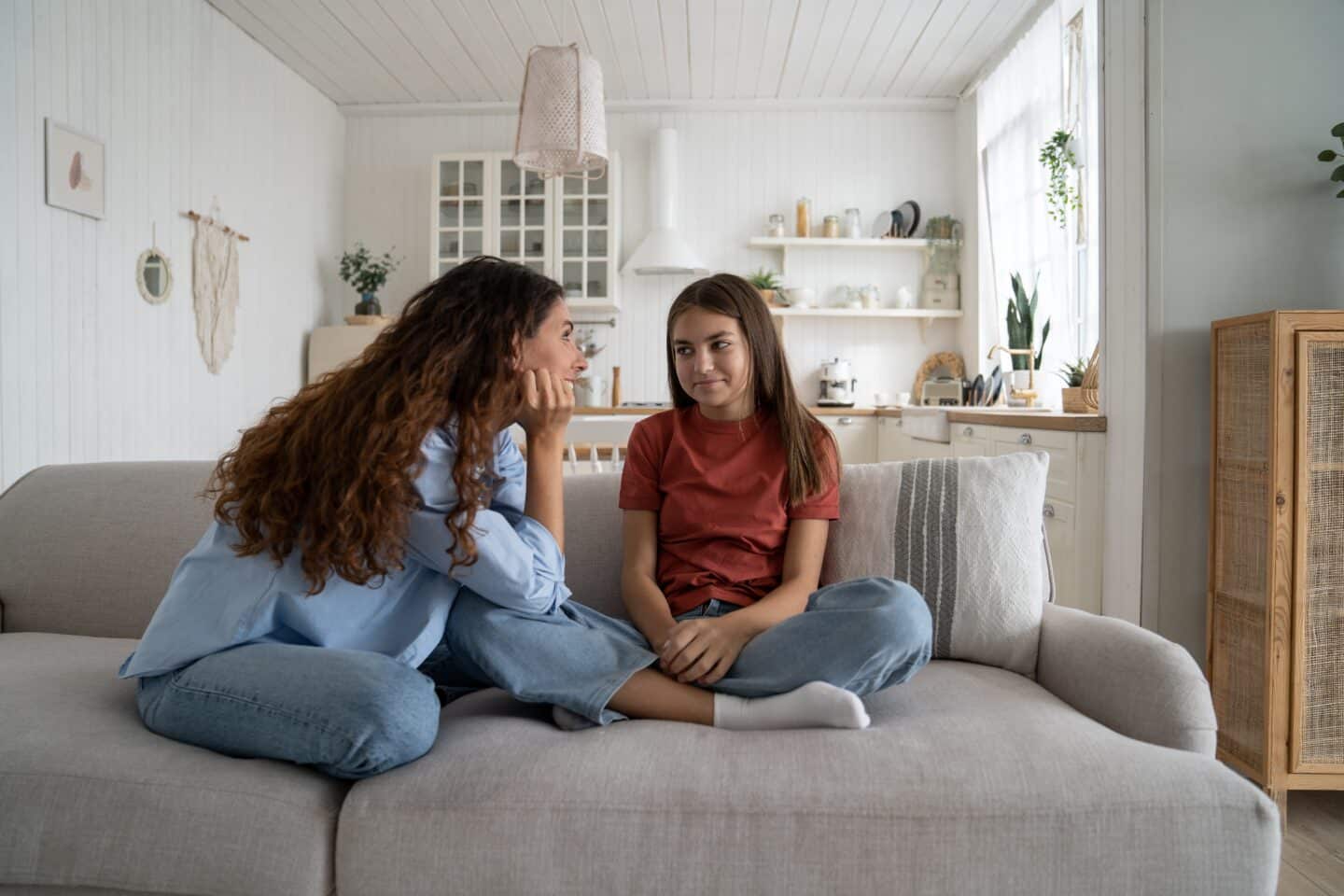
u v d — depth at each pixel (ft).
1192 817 3.15
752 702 3.81
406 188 18.67
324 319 18.03
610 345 18.31
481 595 4.05
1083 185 12.24
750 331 4.79
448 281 4.14
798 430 4.77
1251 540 6.34
